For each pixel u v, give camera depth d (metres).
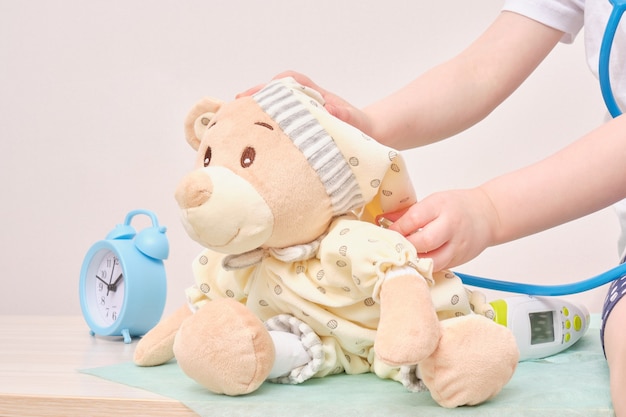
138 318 1.17
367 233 0.75
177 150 1.87
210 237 0.74
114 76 1.90
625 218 1.08
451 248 0.77
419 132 1.09
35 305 1.98
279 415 0.68
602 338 0.91
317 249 0.79
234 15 1.83
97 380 0.83
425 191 1.78
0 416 0.76
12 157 1.97
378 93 1.77
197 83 1.85
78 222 1.94
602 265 1.72
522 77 1.20
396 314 0.67
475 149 1.76
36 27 1.94
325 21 1.78
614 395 0.70
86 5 1.91
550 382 0.79
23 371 0.90
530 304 0.98
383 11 1.75
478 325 0.67
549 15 1.19
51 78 1.94
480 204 0.81
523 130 1.74
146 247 1.19
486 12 1.71
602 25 1.11
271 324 0.83
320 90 1.00
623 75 1.08
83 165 1.93
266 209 0.74
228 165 0.76
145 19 1.88
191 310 0.92
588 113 1.71
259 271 0.84
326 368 0.81
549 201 0.82
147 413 0.72
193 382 0.80
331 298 0.78
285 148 0.75
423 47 1.74
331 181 0.76
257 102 0.80
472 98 1.13
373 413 0.67
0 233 1.99
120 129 1.91
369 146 0.77
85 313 1.24
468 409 0.67
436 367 0.67
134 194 1.90
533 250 1.75
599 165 0.83
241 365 0.71
